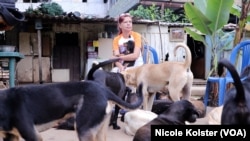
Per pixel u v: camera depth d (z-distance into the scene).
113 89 3.84
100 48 10.72
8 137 2.75
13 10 5.85
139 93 3.09
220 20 6.24
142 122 3.80
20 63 10.77
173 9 12.20
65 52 11.13
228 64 2.04
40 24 9.52
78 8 15.12
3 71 6.15
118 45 5.06
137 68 4.72
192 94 7.74
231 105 2.14
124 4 13.13
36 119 2.68
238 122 2.10
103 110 2.72
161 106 4.92
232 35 7.75
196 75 12.35
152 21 10.29
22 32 10.75
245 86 2.22
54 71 11.02
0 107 2.64
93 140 2.69
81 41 11.19
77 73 11.20
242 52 5.61
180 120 3.07
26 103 2.67
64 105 2.73
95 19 9.63
